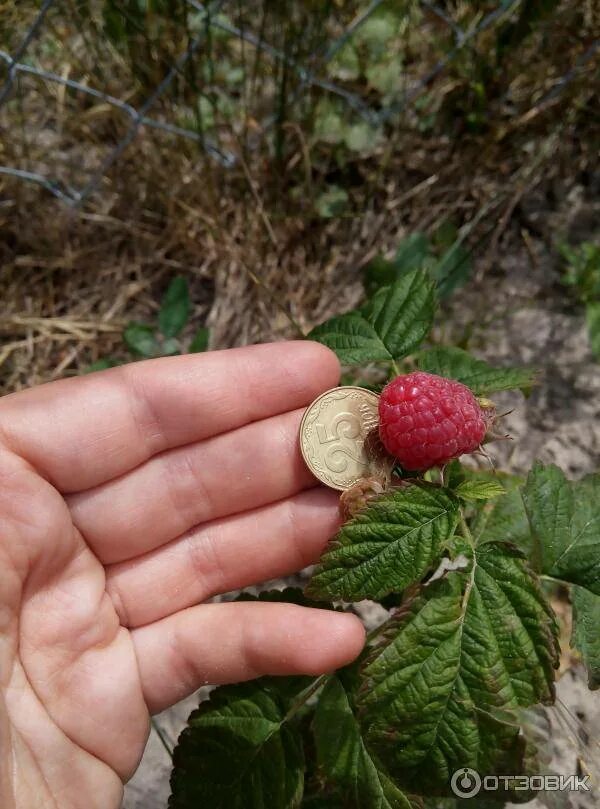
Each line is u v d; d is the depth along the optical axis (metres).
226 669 0.12
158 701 0.12
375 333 0.13
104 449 0.12
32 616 0.12
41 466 0.12
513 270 0.20
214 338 0.20
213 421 0.13
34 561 0.12
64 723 0.12
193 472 0.13
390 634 0.10
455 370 0.13
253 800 0.12
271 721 0.12
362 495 0.12
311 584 0.11
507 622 0.10
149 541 0.13
